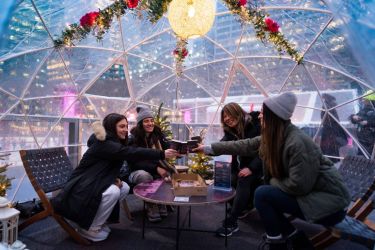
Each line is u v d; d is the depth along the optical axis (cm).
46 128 812
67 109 863
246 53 884
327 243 405
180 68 895
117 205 534
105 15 580
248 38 827
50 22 617
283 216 383
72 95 863
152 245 477
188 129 1144
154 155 476
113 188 485
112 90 965
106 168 495
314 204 350
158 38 871
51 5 568
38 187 493
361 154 778
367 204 419
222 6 786
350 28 373
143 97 1060
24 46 620
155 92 1071
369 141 745
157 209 581
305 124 901
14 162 727
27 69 688
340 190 355
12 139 725
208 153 476
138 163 588
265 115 382
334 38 652
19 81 693
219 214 643
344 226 366
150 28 816
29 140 767
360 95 736
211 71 991
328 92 814
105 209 482
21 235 509
